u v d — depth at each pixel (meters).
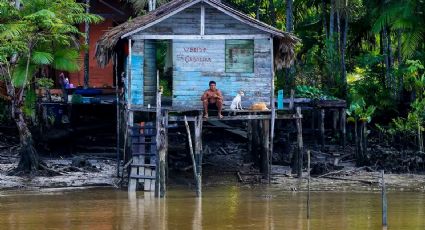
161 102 30.23
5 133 38.31
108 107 37.91
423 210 24.55
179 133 34.84
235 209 24.75
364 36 47.66
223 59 29.89
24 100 33.34
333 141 40.28
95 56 29.91
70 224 22.50
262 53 30.03
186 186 29.44
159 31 29.44
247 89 30.00
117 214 23.92
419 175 32.44
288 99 35.81
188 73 29.73
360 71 45.56
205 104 28.58
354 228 21.84
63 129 36.25
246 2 45.16
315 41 46.56
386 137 39.47
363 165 33.94
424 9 37.62
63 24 31.14
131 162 28.50
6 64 31.14
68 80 43.09
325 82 43.34
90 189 28.55
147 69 29.75
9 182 29.66
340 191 28.31
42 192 27.88
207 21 29.67
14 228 21.95
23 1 31.70
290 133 38.88
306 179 31.00
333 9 43.28
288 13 42.34
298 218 23.28
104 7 44.47
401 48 41.00
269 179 30.28
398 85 42.31
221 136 39.16
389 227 21.95
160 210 24.59
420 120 36.69
